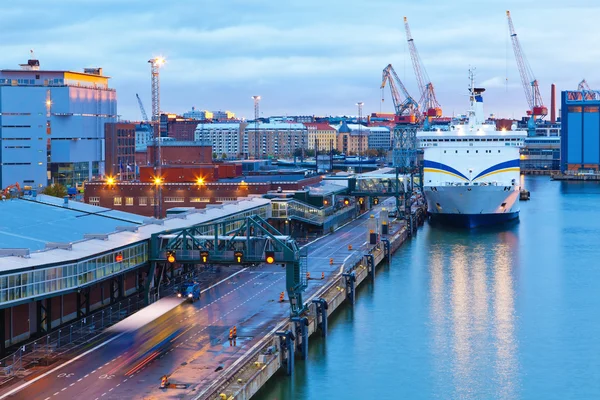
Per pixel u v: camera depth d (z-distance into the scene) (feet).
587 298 558.56
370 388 378.73
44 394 316.40
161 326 416.46
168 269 536.83
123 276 482.69
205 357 364.17
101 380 332.60
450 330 472.85
